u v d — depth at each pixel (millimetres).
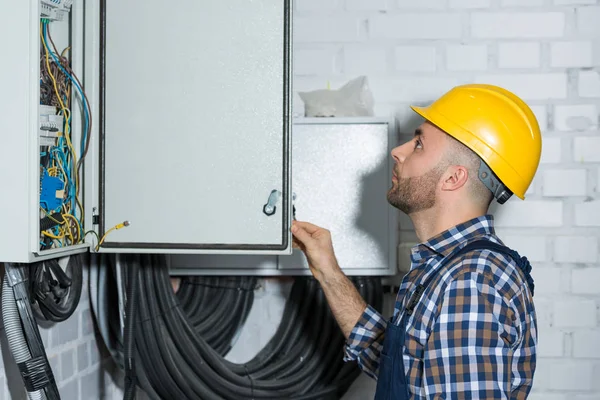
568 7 2516
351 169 2324
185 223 1742
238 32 1729
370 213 2320
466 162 1652
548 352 2553
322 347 2430
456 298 1443
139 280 2029
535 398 2562
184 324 2146
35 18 1494
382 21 2537
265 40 1726
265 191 1735
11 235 1513
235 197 1737
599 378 2541
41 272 1714
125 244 1754
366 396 2580
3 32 1499
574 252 2539
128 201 1752
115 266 2047
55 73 1677
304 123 2320
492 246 1535
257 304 2590
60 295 1810
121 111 1748
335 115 2404
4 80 1503
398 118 2539
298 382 2395
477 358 1402
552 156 2535
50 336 1986
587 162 2529
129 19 1741
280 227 1732
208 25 1731
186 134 1738
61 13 1702
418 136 1737
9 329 1616
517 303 1474
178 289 2498
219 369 2234
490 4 2523
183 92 1736
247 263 2354
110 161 1754
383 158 2318
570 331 2547
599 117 2520
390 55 2541
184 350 2129
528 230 2551
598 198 2529
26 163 1503
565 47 2518
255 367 2400
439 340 1436
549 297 2549
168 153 1742
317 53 2547
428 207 1690
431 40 2535
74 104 1742
